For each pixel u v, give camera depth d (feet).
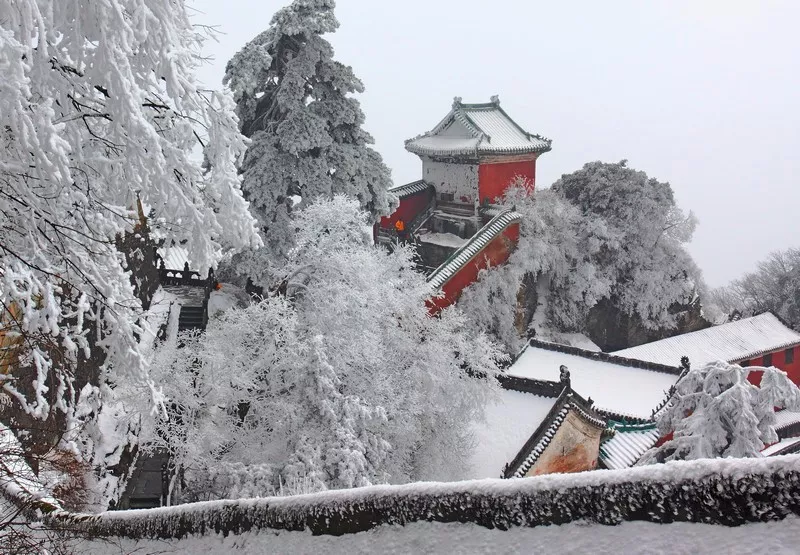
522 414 93.45
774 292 217.56
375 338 85.05
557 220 159.02
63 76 33.42
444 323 95.50
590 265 159.94
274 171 113.09
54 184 31.58
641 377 113.80
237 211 41.09
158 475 71.31
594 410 93.66
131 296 40.98
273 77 120.47
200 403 75.41
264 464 72.33
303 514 32.14
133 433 71.82
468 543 27.94
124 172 37.68
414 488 29.91
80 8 32.12
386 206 123.85
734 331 158.10
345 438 76.33
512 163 186.60
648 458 85.25
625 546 24.95
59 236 35.35
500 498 27.78
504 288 148.36
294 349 79.15
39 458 40.45
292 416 77.92
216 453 76.07
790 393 81.61
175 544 35.24
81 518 37.93
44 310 34.04
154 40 35.22
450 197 188.14
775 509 23.06
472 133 183.32
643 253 165.48
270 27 117.19
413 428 85.51
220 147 39.86
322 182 114.42
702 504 24.16
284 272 89.86
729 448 80.84
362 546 30.17
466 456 89.97
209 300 106.83
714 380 83.20
